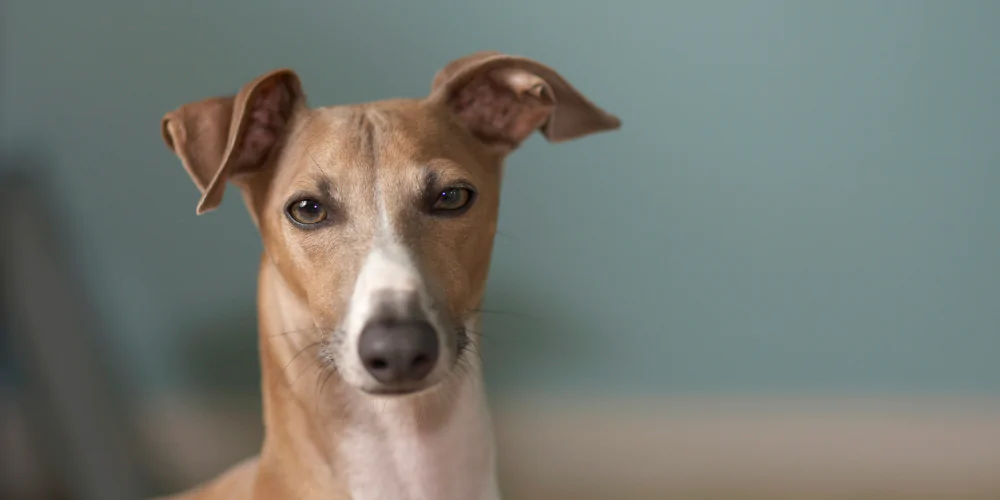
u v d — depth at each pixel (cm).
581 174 564
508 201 566
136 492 557
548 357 575
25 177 577
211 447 586
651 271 572
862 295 572
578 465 569
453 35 558
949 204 565
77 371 557
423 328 243
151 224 586
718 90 561
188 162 271
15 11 573
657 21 555
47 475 570
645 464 568
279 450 279
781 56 558
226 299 588
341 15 561
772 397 575
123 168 583
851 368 574
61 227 582
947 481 560
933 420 567
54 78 579
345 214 264
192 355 593
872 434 566
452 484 276
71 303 570
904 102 561
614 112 561
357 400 268
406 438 270
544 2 553
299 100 286
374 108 286
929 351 573
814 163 565
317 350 269
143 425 585
